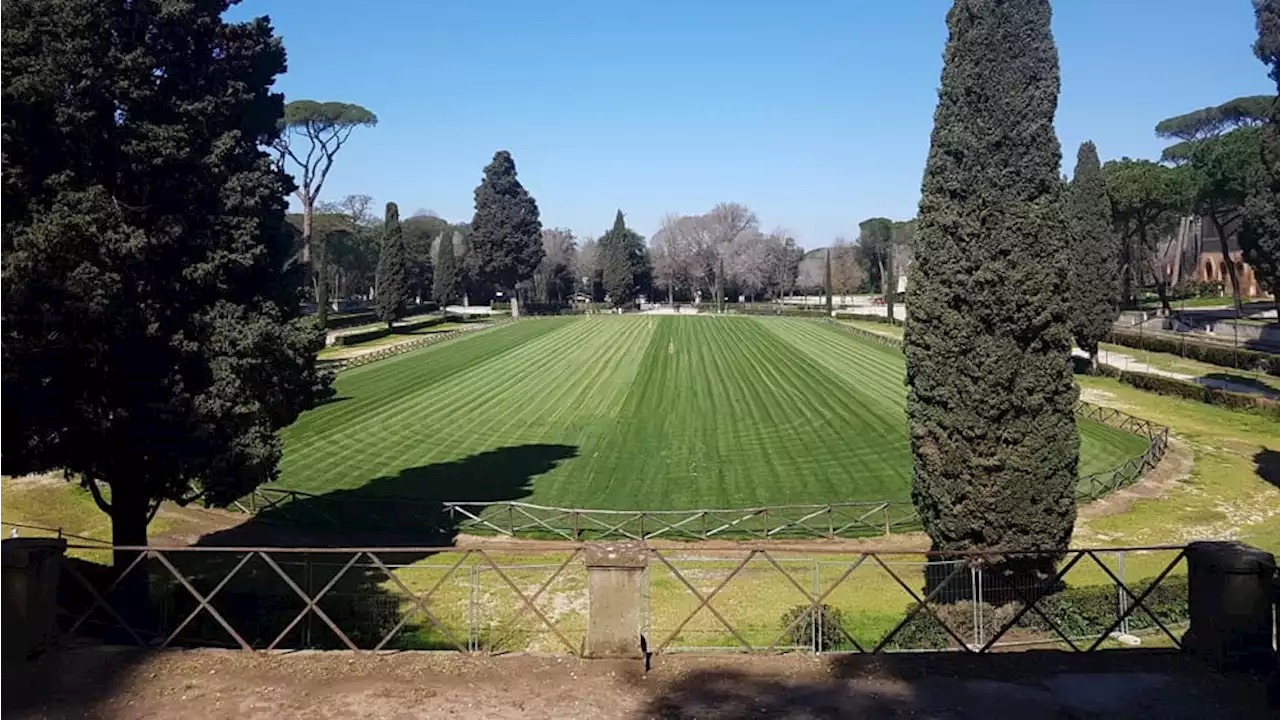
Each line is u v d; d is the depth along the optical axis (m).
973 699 9.04
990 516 16.58
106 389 17.44
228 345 18.30
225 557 22.05
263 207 19.95
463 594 18.98
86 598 15.51
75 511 25.03
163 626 15.40
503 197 109.12
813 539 23.38
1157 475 29.55
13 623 9.89
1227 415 40.03
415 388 50.25
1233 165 57.28
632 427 38.91
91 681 9.52
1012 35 16.41
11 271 14.99
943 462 17.14
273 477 20.08
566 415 41.81
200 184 18.70
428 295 136.62
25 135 16.25
